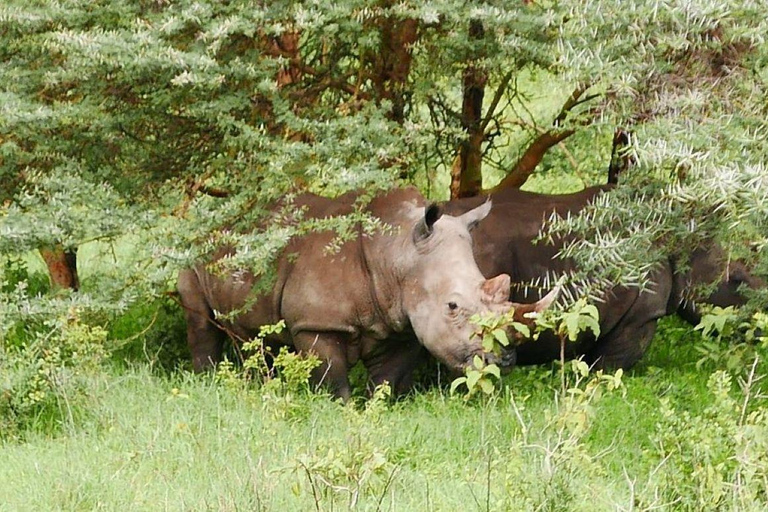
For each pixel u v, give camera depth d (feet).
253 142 44.24
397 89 49.73
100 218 43.45
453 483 35.47
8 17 43.55
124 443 38.75
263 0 45.50
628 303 50.37
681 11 38.50
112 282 43.52
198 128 47.16
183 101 45.78
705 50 40.34
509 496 31.81
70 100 47.26
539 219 50.29
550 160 61.93
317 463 32.89
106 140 46.57
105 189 44.80
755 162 37.06
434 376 50.67
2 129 44.06
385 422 40.16
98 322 47.73
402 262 46.01
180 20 43.39
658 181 40.88
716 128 37.58
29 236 42.09
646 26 39.47
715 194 35.99
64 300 43.68
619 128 41.39
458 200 51.11
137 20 44.01
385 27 48.39
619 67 39.40
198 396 43.47
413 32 48.96
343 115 47.16
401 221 46.78
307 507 32.71
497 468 35.06
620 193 41.63
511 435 40.27
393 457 37.50
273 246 43.27
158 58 42.50
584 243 41.39
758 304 44.80
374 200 47.75
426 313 45.14
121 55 42.65
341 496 32.96
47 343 44.55
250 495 32.96
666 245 42.27
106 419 41.22
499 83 57.00
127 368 48.62
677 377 48.73
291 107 48.67
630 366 51.70
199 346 51.34
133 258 43.93
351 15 45.29
